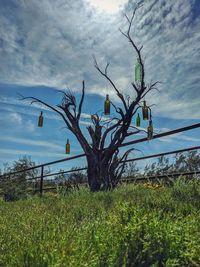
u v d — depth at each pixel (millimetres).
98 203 5012
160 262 2375
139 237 2504
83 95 9766
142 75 9352
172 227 2633
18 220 3936
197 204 4105
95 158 9398
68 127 9711
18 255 2354
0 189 12938
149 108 9312
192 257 2355
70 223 3598
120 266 2291
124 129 9375
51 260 2197
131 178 9477
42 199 7293
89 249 2393
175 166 8992
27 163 16500
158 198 4688
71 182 11461
